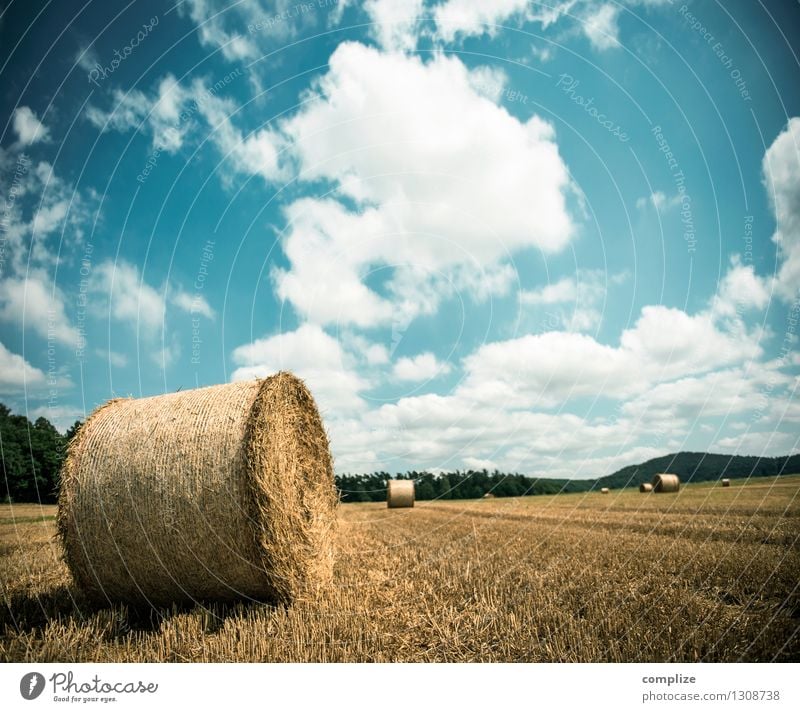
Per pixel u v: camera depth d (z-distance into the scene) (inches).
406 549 426.9
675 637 199.6
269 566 257.3
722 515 606.5
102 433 276.5
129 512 257.0
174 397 288.5
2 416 1077.1
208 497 254.4
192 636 215.6
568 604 249.3
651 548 390.0
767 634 199.3
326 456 348.2
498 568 336.2
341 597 272.7
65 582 309.6
